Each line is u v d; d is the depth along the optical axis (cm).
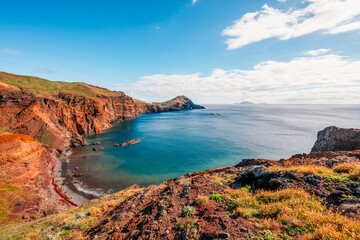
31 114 6975
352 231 462
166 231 697
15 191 3033
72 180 4259
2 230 1811
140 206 1100
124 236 763
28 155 4078
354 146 2648
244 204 788
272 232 546
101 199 2153
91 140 8675
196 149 6644
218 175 1486
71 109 9862
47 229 1295
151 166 5184
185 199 959
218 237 570
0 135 3834
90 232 1005
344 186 766
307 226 539
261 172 1070
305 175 984
